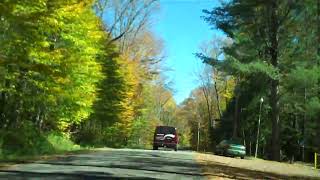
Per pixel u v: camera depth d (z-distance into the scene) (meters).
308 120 55.41
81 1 27.55
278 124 46.44
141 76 76.19
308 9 42.31
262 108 63.56
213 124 102.88
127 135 73.00
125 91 62.94
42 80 26.12
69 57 26.38
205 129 109.50
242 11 42.72
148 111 91.75
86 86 33.22
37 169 18.41
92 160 24.39
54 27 23.94
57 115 32.81
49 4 22.36
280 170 30.95
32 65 22.42
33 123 31.89
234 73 43.56
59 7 23.14
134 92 71.81
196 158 33.38
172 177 18.28
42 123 34.38
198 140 101.06
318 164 47.78
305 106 42.69
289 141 64.44
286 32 44.88
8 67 22.55
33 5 21.12
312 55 43.34
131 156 30.05
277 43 44.81
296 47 44.72
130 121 70.81
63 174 16.97
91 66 34.28
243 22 44.62
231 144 45.91
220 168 25.23
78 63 28.70
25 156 25.14
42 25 22.69
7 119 28.84
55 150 31.19
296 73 40.62
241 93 53.00
